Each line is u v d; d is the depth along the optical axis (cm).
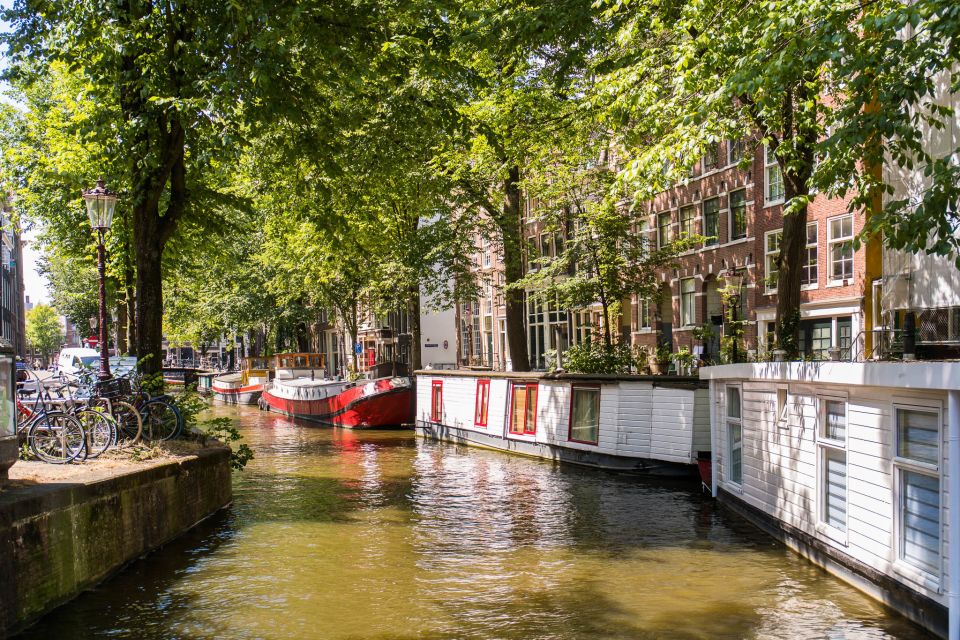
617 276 2303
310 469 1927
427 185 2370
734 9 1001
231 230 1766
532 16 1362
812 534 979
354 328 3775
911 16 721
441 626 784
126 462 1115
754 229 2741
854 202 915
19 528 757
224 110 1191
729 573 948
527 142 1927
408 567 1003
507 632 764
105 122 1309
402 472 1847
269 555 1065
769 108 1104
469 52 1584
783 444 1066
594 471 1794
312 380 4009
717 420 1396
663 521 1243
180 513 1178
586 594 878
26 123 2397
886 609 795
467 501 1451
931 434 700
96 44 1244
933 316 1109
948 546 664
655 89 1145
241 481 1736
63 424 1094
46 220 2445
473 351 4806
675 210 3195
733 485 1296
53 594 822
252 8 1202
